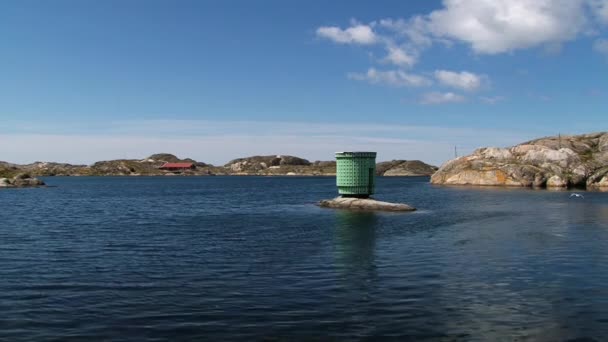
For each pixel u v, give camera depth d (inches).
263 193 4591.5
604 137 6097.4
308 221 1898.4
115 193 4680.1
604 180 5167.3
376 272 933.8
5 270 964.0
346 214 2178.9
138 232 1585.9
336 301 729.0
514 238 1403.8
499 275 909.2
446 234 1493.6
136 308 695.1
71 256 1123.3
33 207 2822.3
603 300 740.0
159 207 2797.7
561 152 5654.5
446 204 2851.9
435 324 626.2
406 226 1708.9
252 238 1417.3
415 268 971.9
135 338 576.4
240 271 943.7
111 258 1094.4
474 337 581.3
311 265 1001.5
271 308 692.1
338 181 2628.0
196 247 1251.2
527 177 5516.7
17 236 1493.6
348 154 2573.8
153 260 1066.1
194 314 665.0
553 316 660.7
